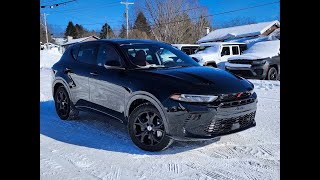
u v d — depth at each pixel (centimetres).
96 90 486
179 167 357
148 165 363
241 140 442
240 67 1148
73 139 459
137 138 412
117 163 370
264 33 2830
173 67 461
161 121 387
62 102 573
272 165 357
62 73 561
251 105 406
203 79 398
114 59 465
